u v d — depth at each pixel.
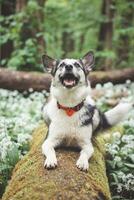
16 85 3.75
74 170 1.61
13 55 4.22
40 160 1.71
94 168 1.72
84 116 1.79
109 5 5.35
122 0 5.38
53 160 1.64
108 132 2.30
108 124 2.08
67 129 1.78
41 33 4.25
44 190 1.46
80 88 1.79
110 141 2.30
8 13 4.66
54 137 1.80
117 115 2.07
